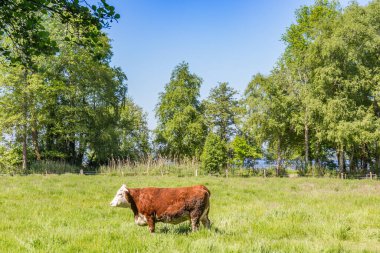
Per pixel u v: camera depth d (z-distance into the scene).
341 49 38.78
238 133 65.00
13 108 40.81
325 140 45.16
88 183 23.94
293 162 47.53
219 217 11.53
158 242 7.42
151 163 41.09
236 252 6.75
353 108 39.34
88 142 47.91
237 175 44.72
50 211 12.91
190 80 61.75
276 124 44.00
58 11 7.91
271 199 17.75
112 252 6.81
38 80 40.38
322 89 40.09
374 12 41.16
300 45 50.66
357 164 52.81
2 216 11.57
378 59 40.38
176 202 9.06
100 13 7.78
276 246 7.57
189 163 42.62
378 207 14.12
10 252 6.97
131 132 55.09
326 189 23.09
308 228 9.86
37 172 39.53
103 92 49.06
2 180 24.83
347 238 9.16
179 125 57.56
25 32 7.93
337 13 48.06
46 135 46.41
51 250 7.00
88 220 11.44
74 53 45.19
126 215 12.75
